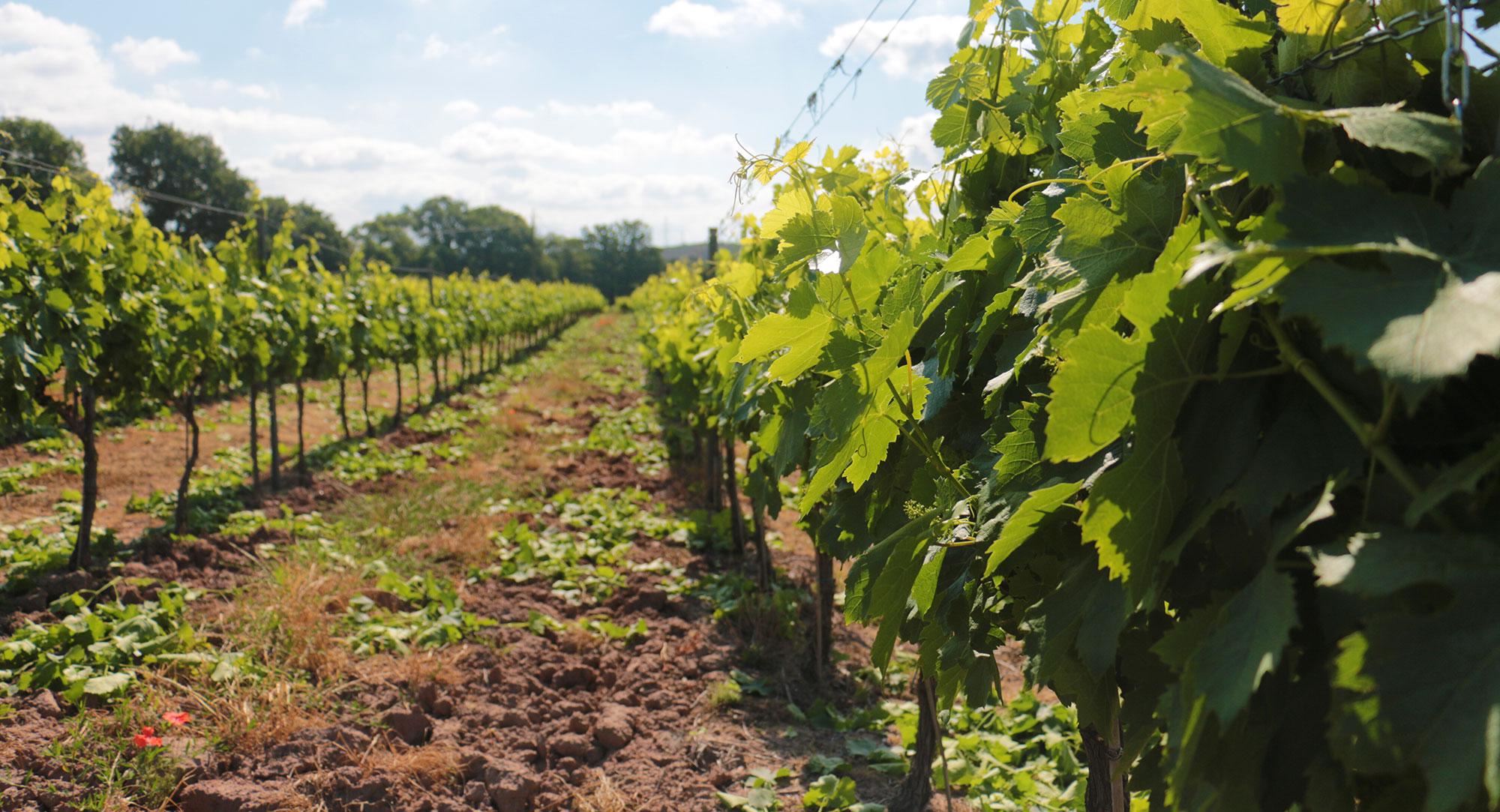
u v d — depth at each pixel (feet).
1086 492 3.67
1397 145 2.50
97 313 20.92
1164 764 2.85
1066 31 6.33
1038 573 4.19
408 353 49.80
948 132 7.20
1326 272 2.42
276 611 17.84
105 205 22.44
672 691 17.20
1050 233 4.57
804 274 5.87
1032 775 13.98
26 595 18.61
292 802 12.28
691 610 21.27
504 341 84.12
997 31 6.75
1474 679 2.06
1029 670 4.13
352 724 14.66
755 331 4.92
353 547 23.86
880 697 17.42
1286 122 2.72
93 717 13.87
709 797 13.53
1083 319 3.72
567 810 13.32
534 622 19.67
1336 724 2.35
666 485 34.24
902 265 6.11
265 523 26.18
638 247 384.06
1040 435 4.14
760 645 19.03
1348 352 2.25
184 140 197.47
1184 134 2.65
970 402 6.42
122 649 15.80
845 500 8.33
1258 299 2.73
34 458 32.78
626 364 79.15
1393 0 3.10
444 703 15.64
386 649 17.69
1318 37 3.24
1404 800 2.49
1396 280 2.32
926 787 12.92
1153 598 3.02
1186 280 2.59
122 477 31.27
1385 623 2.22
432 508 28.58
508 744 14.85
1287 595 2.47
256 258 35.12
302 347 32.42
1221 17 3.46
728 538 26.45
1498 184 2.36
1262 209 3.17
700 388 27.12
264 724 13.96
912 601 6.06
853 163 10.83
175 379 24.52
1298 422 2.82
